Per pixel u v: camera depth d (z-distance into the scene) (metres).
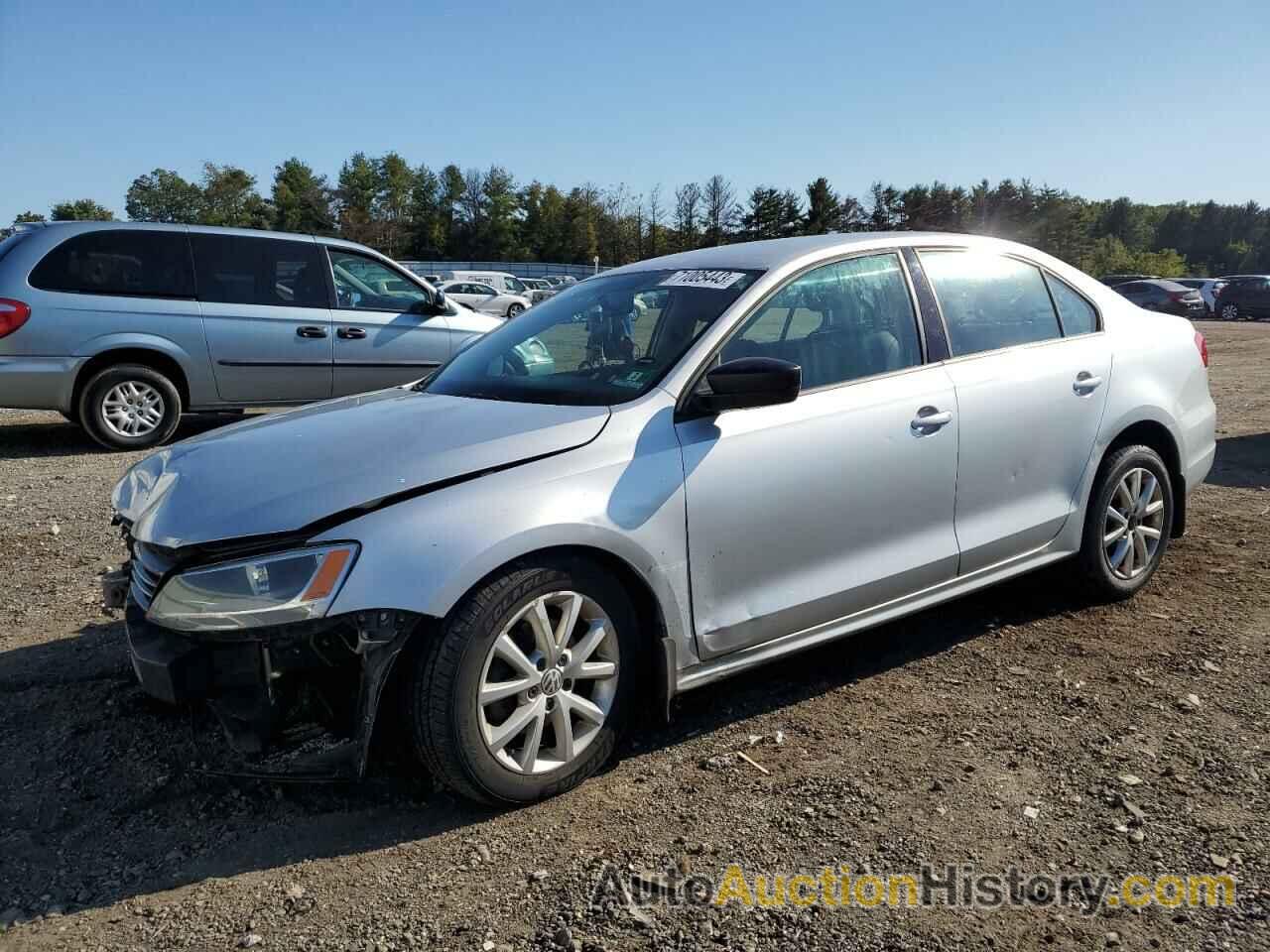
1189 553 5.21
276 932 2.40
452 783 2.81
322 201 95.62
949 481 3.75
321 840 2.79
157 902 2.53
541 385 3.51
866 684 3.72
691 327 3.41
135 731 3.39
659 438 3.13
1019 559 4.07
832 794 2.96
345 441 3.11
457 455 2.90
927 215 82.19
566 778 2.97
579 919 2.42
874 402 3.55
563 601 2.93
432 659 2.70
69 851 2.75
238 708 2.77
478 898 2.51
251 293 8.75
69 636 4.23
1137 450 4.40
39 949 2.36
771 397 3.05
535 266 77.06
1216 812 2.83
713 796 2.96
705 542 3.17
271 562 2.66
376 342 9.22
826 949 2.31
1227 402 11.05
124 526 3.32
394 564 2.64
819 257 3.67
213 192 95.94
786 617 3.37
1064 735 3.29
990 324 4.04
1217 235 152.38
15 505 6.51
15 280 7.95
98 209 106.94
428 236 94.44
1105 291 4.56
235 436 3.38
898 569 3.63
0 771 3.15
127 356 8.46
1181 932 2.34
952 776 3.04
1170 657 3.89
